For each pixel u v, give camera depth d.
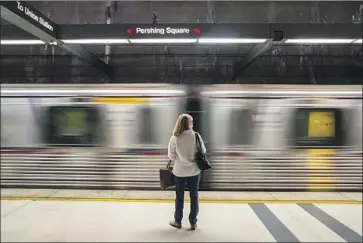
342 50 9.27
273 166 6.40
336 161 6.39
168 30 5.74
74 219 4.57
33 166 6.47
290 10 8.59
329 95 6.45
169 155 4.17
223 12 8.62
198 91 6.48
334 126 6.44
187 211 5.00
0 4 4.25
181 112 6.46
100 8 8.58
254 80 9.47
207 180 6.39
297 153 6.39
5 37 6.21
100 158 6.46
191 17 8.62
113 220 4.54
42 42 6.22
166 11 8.62
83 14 8.60
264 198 5.83
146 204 5.36
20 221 4.46
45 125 6.50
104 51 9.34
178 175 4.11
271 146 6.42
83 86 6.52
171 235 3.99
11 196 5.80
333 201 5.64
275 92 6.45
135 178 6.44
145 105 6.49
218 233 4.07
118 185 6.44
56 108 6.51
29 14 4.89
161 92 6.48
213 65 9.45
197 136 4.11
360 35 5.71
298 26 5.76
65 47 6.37
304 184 6.38
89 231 4.10
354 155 6.40
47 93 6.51
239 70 8.88
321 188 6.37
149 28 5.76
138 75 9.50
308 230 4.20
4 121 6.50
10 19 4.74
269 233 4.09
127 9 8.62
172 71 9.48
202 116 6.46
